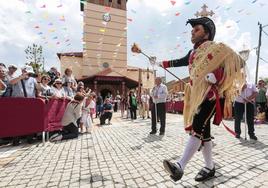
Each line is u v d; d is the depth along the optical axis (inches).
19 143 256.8
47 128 258.4
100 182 130.2
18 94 259.8
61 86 313.9
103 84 1413.6
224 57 114.0
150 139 268.5
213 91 114.1
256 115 475.8
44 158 188.9
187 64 133.2
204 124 114.7
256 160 165.8
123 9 1406.3
